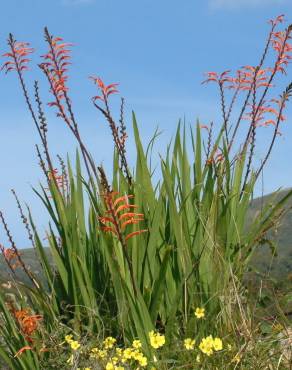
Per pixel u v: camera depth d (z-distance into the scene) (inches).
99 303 122.3
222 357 107.3
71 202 123.9
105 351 110.7
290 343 109.0
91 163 124.0
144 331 111.0
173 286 118.9
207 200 124.0
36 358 115.4
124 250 109.6
